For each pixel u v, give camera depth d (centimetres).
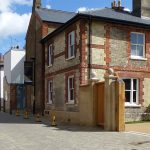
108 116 1705
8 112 4153
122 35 2298
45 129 1811
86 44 2202
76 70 2259
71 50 2409
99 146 1199
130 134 1533
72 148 1162
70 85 2408
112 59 2255
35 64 3372
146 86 2350
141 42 2375
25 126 2012
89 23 2217
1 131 1727
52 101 2731
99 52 2223
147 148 1155
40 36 3212
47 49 2878
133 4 2598
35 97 3334
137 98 2308
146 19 2512
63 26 2447
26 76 3375
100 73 2216
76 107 2242
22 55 4278
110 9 2592
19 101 4209
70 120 2277
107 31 2256
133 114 2270
